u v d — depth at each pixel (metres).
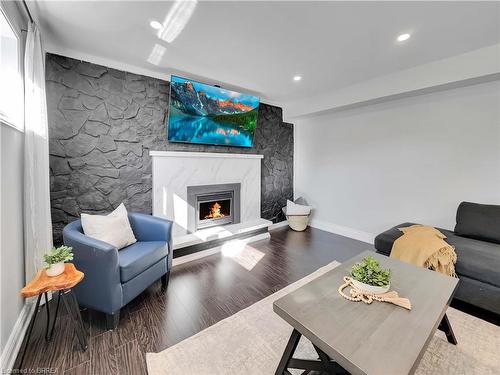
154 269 2.00
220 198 3.49
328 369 1.22
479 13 1.71
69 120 2.29
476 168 2.61
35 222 1.75
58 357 1.41
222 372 1.33
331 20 1.80
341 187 3.95
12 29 1.51
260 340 1.57
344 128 3.85
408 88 2.73
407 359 0.90
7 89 1.54
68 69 2.26
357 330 1.05
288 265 2.74
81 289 1.68
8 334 1.35
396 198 3.29
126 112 2.62
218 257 2.96
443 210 2.87
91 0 1.58
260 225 3.59
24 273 1.69
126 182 2.65
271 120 4.17
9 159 1.47
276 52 2.32
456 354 1.45
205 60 2.50
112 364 1.37
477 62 2.26
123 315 1.82
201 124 3.11
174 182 2.97
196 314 1.84
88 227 1.92
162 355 1.43
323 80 3.08
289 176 4.59
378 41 2.11
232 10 1.68
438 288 1.40
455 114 2.71
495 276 1.75
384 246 2.49
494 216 2.29
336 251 3.18
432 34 1.99
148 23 1.85
